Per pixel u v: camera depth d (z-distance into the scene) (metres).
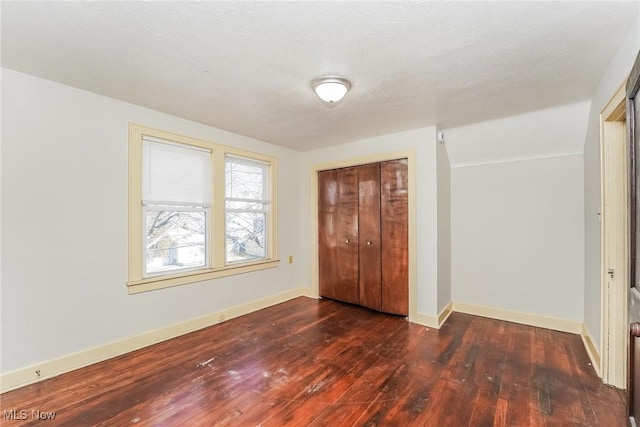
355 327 3.29
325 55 1.93
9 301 2.12
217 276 3.46
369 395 2.03
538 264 3.30
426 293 3.39
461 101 2.67
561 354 2.60
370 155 3.87
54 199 2.32
